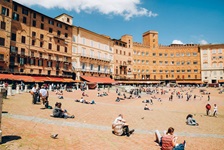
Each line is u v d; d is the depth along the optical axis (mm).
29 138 9000
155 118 20625
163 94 63000
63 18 69812
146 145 10328
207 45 103562
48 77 59906
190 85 97938
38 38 58719
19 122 11836
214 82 101500
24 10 54969
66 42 68500
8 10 49094
